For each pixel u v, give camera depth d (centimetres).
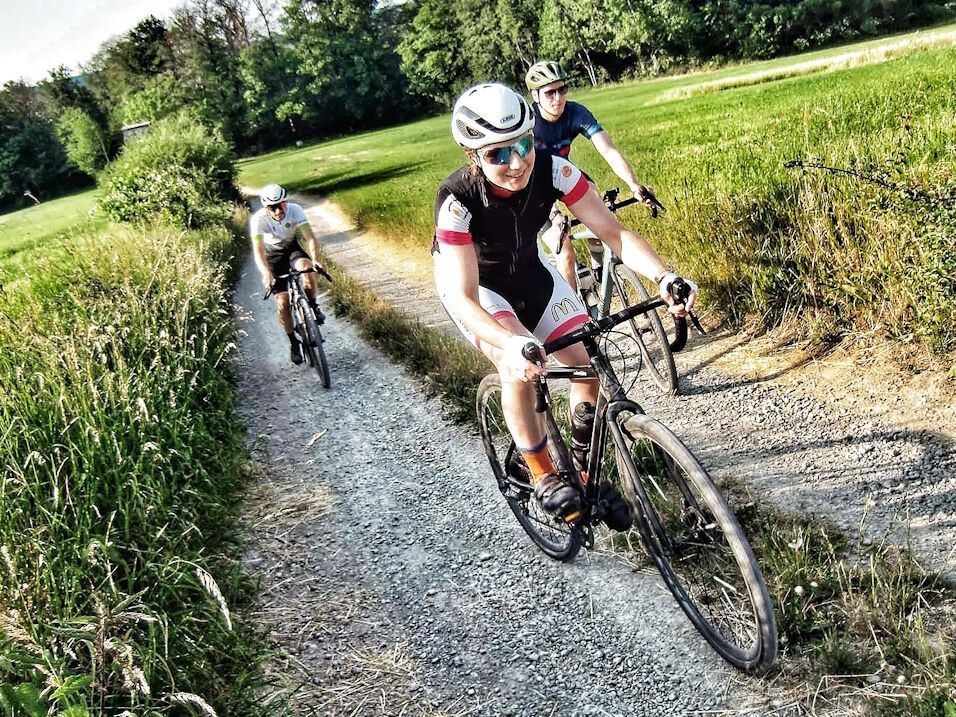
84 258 871
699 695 272
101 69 9375
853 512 351
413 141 5322
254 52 8625
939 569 300
